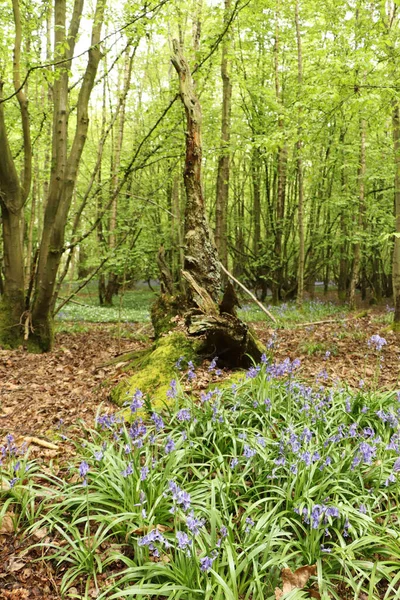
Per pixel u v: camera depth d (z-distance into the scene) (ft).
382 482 12.40
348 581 9.21
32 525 10.96
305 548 10.12
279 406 15.76
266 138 33.06
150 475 11.69
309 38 53.26
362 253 68.74
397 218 36.76
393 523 10.88
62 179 33.30
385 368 25.64
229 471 12.12
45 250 34.35
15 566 10.41
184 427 14.57
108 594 9.53
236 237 83.82
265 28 59.11
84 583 9.96
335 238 64.80
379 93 29.45
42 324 34.50
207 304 22.27
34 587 9.94
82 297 85.71
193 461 13.57
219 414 14.61
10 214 34.14
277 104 49.24
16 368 29.27
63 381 25.50
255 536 10.19
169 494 11.40
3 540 11.19
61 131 32.99
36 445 16.20
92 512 11.89
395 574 9.73
